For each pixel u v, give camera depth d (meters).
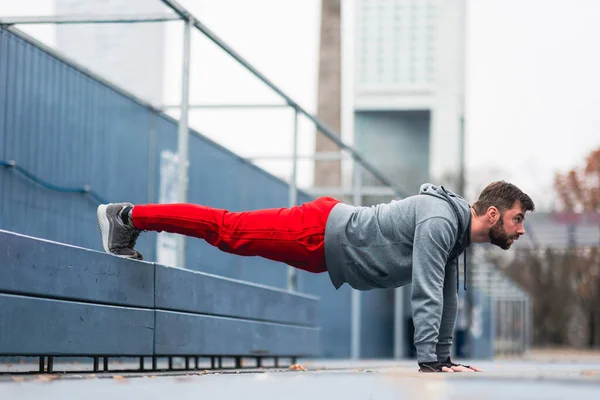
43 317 3.77
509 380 3.01
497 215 4.09
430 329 4.02
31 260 3.71
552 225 22.84
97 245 7.83
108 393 2.46
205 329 5.39
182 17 6.30
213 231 4.30
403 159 28.58
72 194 7.43
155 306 4.74
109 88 8.02
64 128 7.34
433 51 28.83
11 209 6.66
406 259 4.16
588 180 36.00
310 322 7.86
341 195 14.13
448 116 28.98
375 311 17.00
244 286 6.10
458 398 2.40
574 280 40.81
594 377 3.14
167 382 2.96
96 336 4.16
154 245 8.43
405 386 2.81
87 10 9.46
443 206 4.09
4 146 6.62
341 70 22.31
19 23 6.42
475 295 21.19
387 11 29.09
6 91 6.65
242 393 2.54
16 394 2.37
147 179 8.70
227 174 10.45
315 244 4.24
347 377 3.35
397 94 28.69
